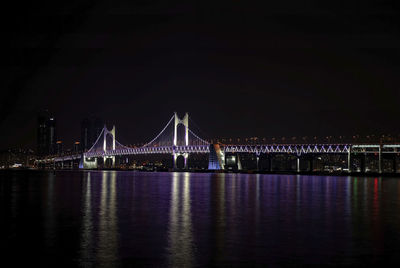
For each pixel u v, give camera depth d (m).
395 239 33.72
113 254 28.59
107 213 48.62
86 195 75.38
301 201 65.69
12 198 68.38
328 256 28.30
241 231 37.03
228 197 72.69
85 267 25.70
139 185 112.81
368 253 29.09
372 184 127.12
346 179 178.88
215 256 28.20
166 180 150.62
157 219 43.91
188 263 26.58
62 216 45.81
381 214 49.00
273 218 45.25
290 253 29.09
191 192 85.00
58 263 26.47
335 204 60.81
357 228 38.78
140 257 27.88
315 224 41.09
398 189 99.19
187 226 39.50
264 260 27.30
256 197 73.00
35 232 36.03
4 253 28.83
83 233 35.66
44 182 129.62
